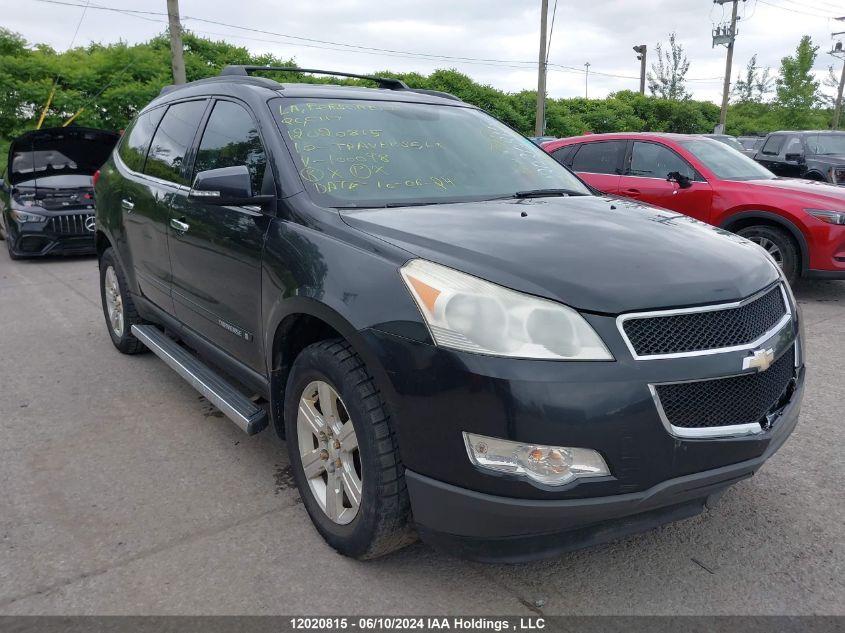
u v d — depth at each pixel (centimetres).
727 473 229
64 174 1042
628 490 216
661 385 215
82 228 973
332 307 246
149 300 445
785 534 288
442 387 217
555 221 279
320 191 295
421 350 221
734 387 230
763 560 271
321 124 332
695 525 296
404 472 238
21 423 404
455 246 243
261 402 409
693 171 766
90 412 420
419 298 227
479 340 215
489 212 289
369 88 388
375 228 263
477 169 347
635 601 248
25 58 1828
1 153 1627
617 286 224
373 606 245
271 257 288
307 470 282
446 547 234
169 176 399
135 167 455
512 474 212
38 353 538
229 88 365
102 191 503
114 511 308
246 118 338
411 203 303
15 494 323
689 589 254
